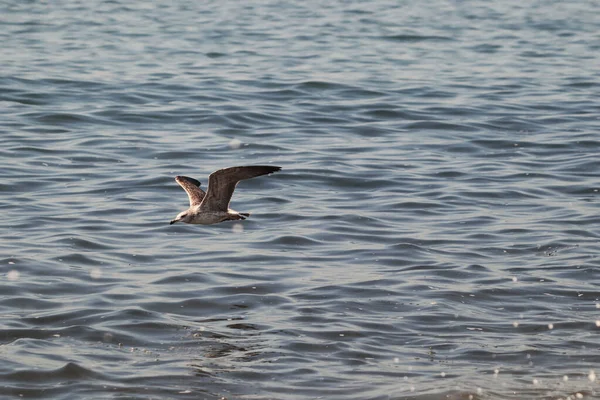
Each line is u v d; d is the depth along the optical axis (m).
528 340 15.81
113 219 21.44
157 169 25.11
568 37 46.47
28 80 34.19
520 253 19.66
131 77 35.47
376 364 14.91
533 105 32.31
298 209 22.36
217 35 45.91
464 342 15.70
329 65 38.69
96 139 27.72
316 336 15.80
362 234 20.75
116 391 13.92
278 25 49.34
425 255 19.50
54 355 14.95
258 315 16.59
